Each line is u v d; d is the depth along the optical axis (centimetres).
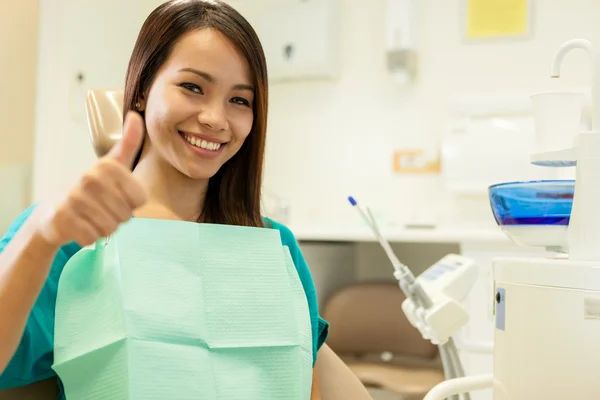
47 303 86
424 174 287
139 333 78
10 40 266
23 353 82
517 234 98
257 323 86
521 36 274
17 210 268
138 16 314
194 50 89
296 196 305
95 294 83
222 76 90
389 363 243
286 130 307
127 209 63
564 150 87
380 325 247
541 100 93
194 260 86
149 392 76
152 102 92
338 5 300
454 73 283
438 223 283
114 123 107
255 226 103
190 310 83
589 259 83
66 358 81
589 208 84
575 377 80
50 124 275
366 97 296
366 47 297
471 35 281
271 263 91
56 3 277
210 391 80
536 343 83
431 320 113
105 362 78
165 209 96
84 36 286
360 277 296
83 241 63
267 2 309
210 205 103
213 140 91
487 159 256
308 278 107
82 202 62
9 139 265
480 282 222
